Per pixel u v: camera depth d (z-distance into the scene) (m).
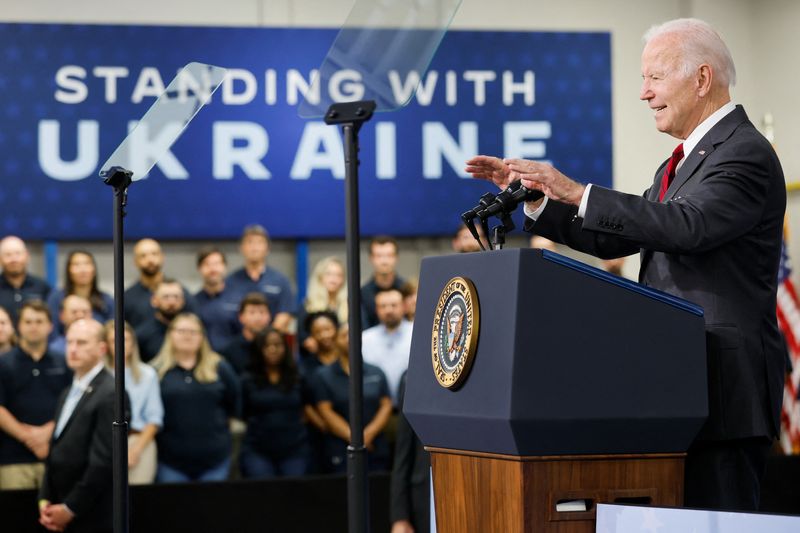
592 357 2.62
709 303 3.01
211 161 11.73
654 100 3.25
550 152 12.32
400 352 9.77
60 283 11.57
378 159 12.00
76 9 11.88
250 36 11.88
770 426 3.02
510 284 2.61
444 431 2.83
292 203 11.81
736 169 2.97
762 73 12.81
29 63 11.61
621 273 10.95
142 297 10.16
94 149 11.64
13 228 11.48
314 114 2.84
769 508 8.66
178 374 9.19
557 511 2.62
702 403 2.70
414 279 10.73
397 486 6.16
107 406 7.96
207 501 8.04
